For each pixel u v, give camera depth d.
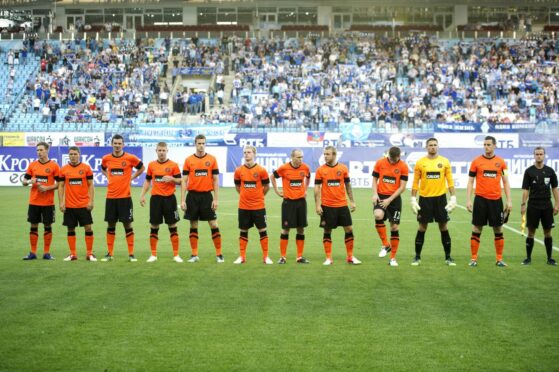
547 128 36.50
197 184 12.12
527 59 46.44
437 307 8.25
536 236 16.31
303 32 50.88
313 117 39.81
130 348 6.49
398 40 48.62
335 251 13.70
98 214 21.20
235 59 46.47
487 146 11.59
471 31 50.41
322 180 11.80
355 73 44.94
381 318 7.68
